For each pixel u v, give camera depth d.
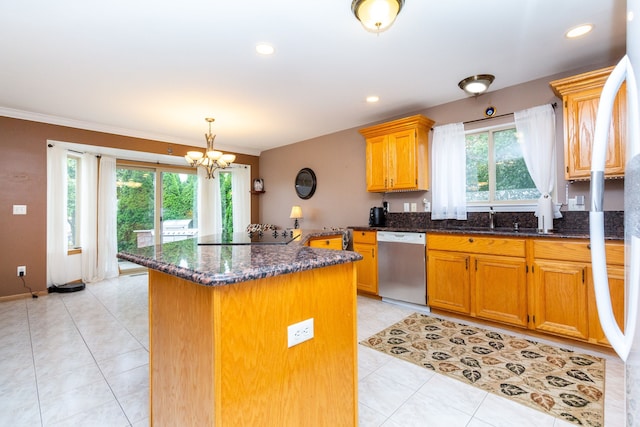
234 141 5.60
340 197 4.91
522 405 1.74
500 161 3.39
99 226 4.89
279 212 6.00
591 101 2.50
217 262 1.21
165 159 5.45
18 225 3.91
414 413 1.69
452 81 3.10
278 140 5.53
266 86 3.19
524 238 2.61
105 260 4.96
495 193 3.42
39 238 4.04
